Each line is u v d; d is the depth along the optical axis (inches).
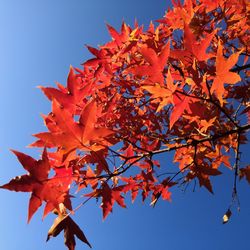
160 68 14.0
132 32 20.8
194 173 20.6
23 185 13.5
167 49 13.9
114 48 20.7
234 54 13.4
